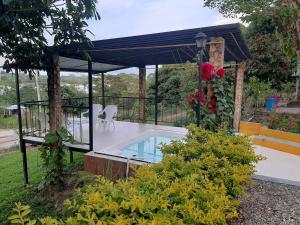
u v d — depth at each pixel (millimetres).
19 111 5445
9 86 16875
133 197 1287
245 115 7199
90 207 1207
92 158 4176
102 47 4129
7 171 6523
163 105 8828
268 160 4043
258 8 6473
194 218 1278
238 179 1897
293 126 5230
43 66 4535
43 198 4020
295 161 3996
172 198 1429
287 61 8703
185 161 2188
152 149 5324
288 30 6758
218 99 3582
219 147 2398
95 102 8906
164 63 7008
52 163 4141
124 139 5461
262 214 2207
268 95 8430
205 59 5391
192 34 3438
